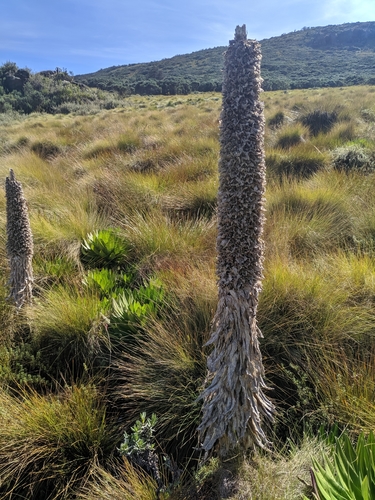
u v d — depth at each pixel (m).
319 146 8.39
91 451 2.34
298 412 2.46
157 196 6.00
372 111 11.75
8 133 15.62
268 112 13.09
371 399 2.34
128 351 3.06
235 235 1.61
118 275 4.23
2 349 3.00
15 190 3.05
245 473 1.90
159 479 1.99
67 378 2.97
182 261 3.99
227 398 1.82
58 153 11.14
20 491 2.24
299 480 1.79
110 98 38.00
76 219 5.20
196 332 2.89
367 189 5.51
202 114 16.06
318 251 4.20
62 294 3.58
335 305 3.10
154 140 10.21
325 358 2.68
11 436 2.31
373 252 4.01
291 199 5.33
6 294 3.49
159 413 2.54
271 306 3.02
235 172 1.50
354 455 1.82
